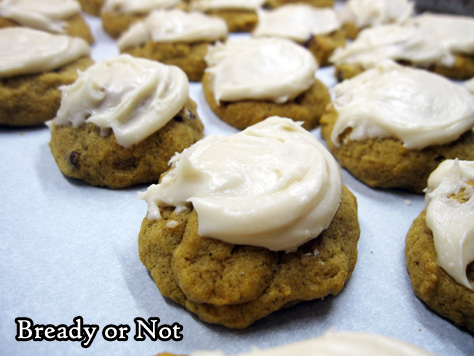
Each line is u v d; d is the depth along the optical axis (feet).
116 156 0.43
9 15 0.64
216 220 0.31
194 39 0.64
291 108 0.52
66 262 0.36
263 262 0.32
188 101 0.49
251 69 0.55
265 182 0.33
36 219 0.40
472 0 0.89
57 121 0.45
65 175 0.46
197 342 0.31
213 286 0.31
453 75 0.68
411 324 0.33
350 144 0.48
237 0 0.82
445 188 0.36
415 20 0.78
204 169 0.34
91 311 0.33
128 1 0.76
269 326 0.33
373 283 0.36
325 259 0.33
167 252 0.34
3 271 0.35
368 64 0.63
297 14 0.76
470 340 0.33
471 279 0.32
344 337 0.26
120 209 0.42
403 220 0.43
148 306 0.33
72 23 0.70
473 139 0.46
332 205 0.33
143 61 0.48
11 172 0.46
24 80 0.50
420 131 0.44
